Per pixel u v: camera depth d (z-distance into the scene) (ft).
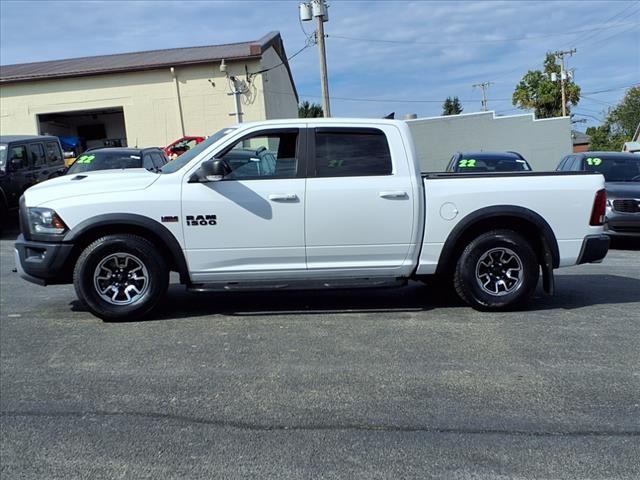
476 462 10.50
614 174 38.88
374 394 13.32
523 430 11.64
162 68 85.61
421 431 11.64
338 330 17.92
